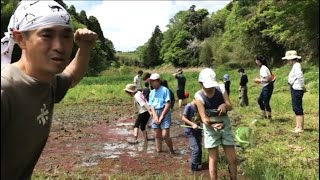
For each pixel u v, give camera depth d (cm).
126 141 1168
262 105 1389
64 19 207
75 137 1242
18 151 212
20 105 202
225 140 642
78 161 934
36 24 202
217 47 7619
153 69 9600
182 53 9488
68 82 264
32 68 209
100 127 1445
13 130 204
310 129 1182
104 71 7181
